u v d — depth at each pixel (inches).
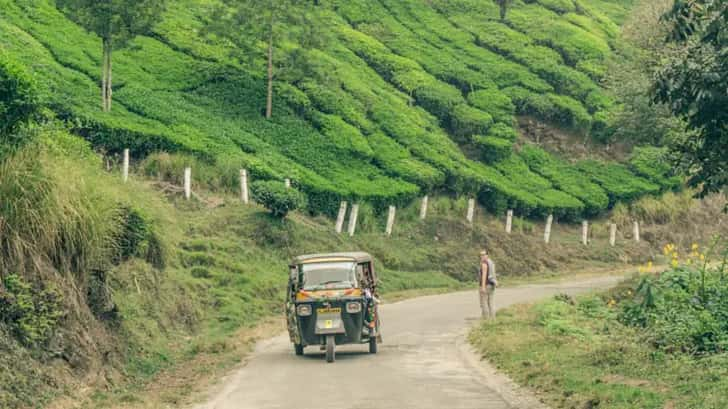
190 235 1326.3
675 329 759.1
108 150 1528.1
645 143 2490.2
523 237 1900.8
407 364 722.2
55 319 626.8
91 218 701.9
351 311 766.5
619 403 509.7
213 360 805.2
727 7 622.5
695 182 684.7
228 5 2038.6
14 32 1867.6
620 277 1679.4
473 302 1261.1
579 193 2162.9
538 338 808.3
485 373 668.7
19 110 681.0
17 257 624.1
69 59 1877.5
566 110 2484.0
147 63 2049.7
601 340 802.2
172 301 983.6
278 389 616.1
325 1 2878.9
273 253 1408.7
